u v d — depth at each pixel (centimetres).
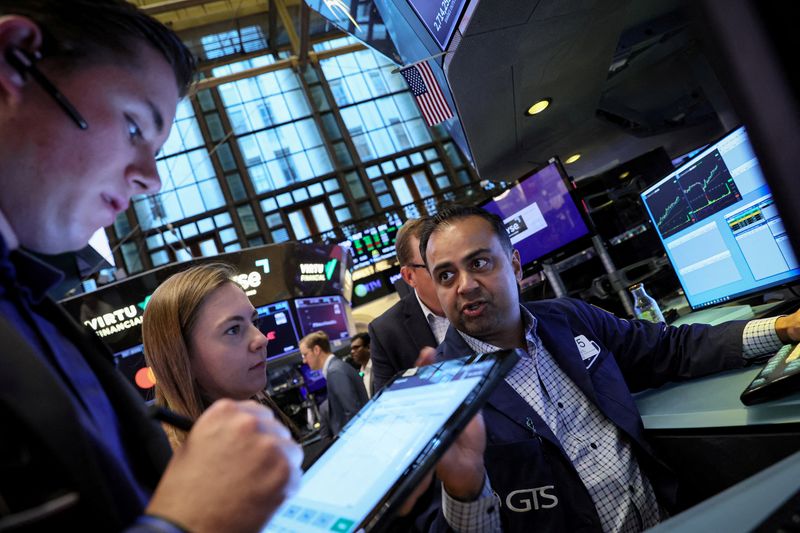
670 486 111
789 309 131
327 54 1809
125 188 56
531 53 184
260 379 107
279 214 1606
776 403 86
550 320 132
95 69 49
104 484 36
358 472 57
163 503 38
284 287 877
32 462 34
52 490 34
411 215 1642
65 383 44
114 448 44
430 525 88
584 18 175
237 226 1571
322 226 1619
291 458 42
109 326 694
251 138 1672
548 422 119
